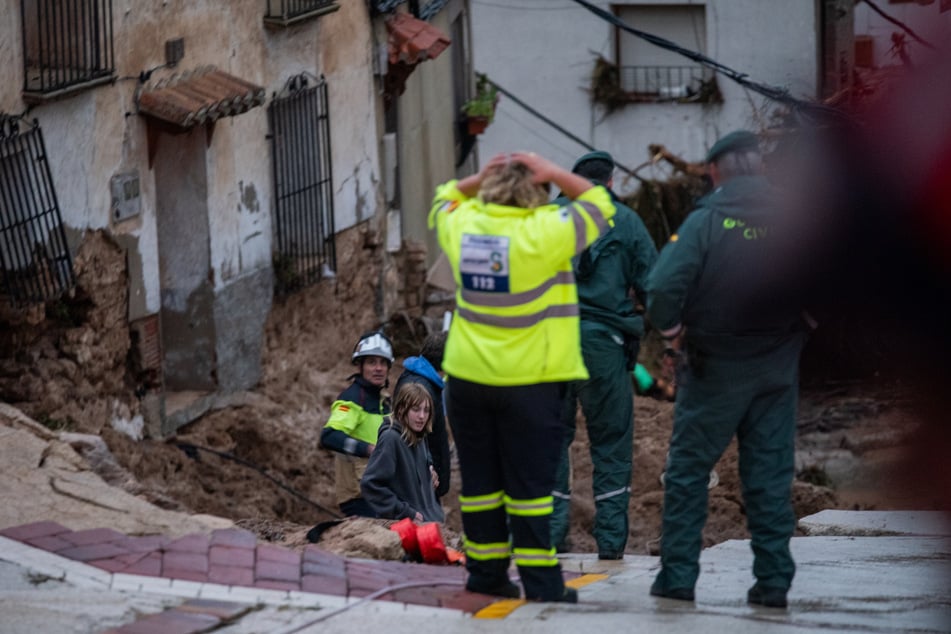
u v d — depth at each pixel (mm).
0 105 20750
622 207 15945
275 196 30047
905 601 12742
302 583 12141
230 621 11242
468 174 48406
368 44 34812
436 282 40312
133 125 24547
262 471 26438
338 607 11617
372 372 18094
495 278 11273
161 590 11836
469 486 12031
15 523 13117
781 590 12234
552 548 12062
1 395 21328
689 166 54281
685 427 12211
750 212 11734
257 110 29312
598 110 62938
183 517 13734
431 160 41875
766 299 11742
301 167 31094
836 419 37156
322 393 31266
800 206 11906
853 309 26688
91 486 14266
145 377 25078
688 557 12453
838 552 16062
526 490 11789
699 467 12281
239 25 28422
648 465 28438
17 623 10984
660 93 62531
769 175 19141
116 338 24109
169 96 25078
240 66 28469
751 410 12125
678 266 11711
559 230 11180
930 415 28453
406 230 38438
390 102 36719
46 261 21547
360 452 17844
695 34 61469
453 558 14531
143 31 24750
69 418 22266
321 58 32281
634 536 24656
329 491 27531
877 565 14898
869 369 38281
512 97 53031
